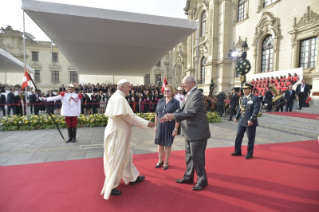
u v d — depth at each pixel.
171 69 35.38
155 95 12.50
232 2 18.25
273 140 5.62
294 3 12.51
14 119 7.06
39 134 6.21
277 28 13.55
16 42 30.25
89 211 2.14
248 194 2.52
